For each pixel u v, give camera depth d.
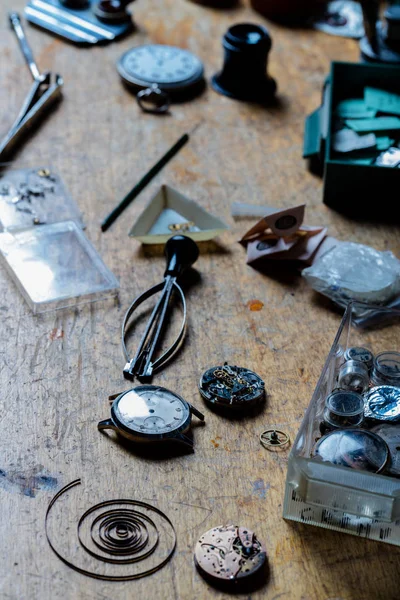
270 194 0.73
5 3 0.91
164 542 0.53
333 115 0.77
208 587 0.52
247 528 0.54
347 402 0.56
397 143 0.75
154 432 0.56
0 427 0.58
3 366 0.61
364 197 0.72
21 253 0.67
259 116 0.80
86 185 0.73
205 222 0.71
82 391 0.60
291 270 0.67
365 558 0.53
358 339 0.62
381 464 0.54
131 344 0.62
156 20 0.90
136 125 0.79
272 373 0.61
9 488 0.55
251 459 0.57
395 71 0.79
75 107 0.80
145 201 0.72
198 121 0.80
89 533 0.54
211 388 0.59
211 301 0.65
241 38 0.81
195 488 0.55
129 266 0.67
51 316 0.64
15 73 0.83
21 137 0.77
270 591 0.52
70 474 0.56
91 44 0.87
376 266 0.66
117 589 0.52
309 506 0.54
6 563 0.52
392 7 0.86
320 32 0.90
